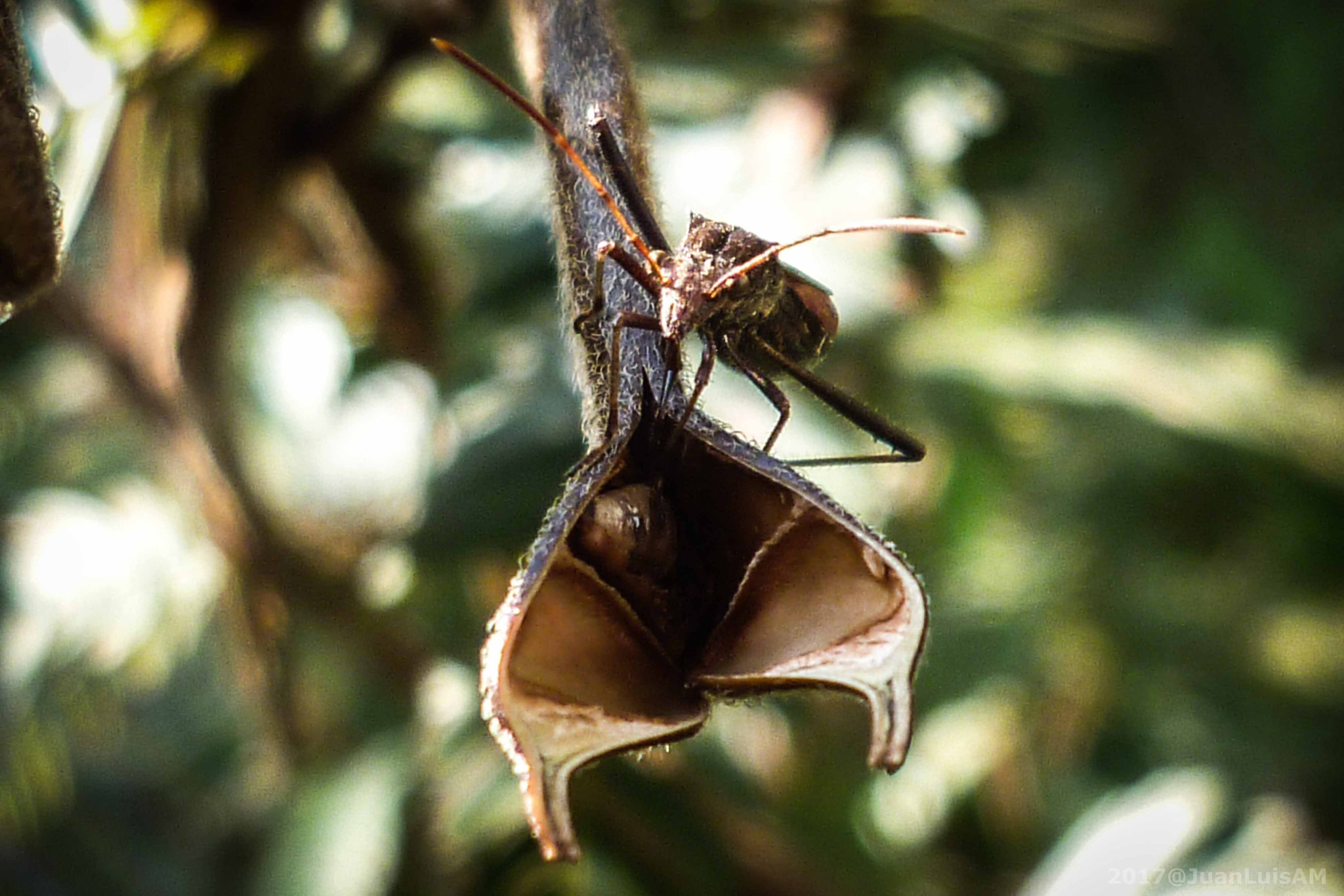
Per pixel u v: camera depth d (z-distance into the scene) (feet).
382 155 1.07
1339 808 1.29
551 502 0.93
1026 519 1.28
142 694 1.37
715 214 1.05
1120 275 1.32
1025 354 1.14
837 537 0.73
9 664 1.05
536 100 0.76
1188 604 1.32
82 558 1.07
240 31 0.89
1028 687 1.30
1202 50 1.26
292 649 1.02
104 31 0.87
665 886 0.98
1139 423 1.22
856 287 1.04
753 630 0.73
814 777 1.12
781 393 0.85
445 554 0.93
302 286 1.11
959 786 1.32
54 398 1.26
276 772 1.12
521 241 1.08
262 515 0.98
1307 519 1.26
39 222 0.72
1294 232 1.31
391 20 0.93
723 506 0.73
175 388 0.95
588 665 0.72
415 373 1.15
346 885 0.93
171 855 1.40
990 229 1.27
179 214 0.92
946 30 1.07
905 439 0.84
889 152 1.09
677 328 0.79
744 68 1.08
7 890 1.34
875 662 0.71
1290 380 1.23
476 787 0.96
